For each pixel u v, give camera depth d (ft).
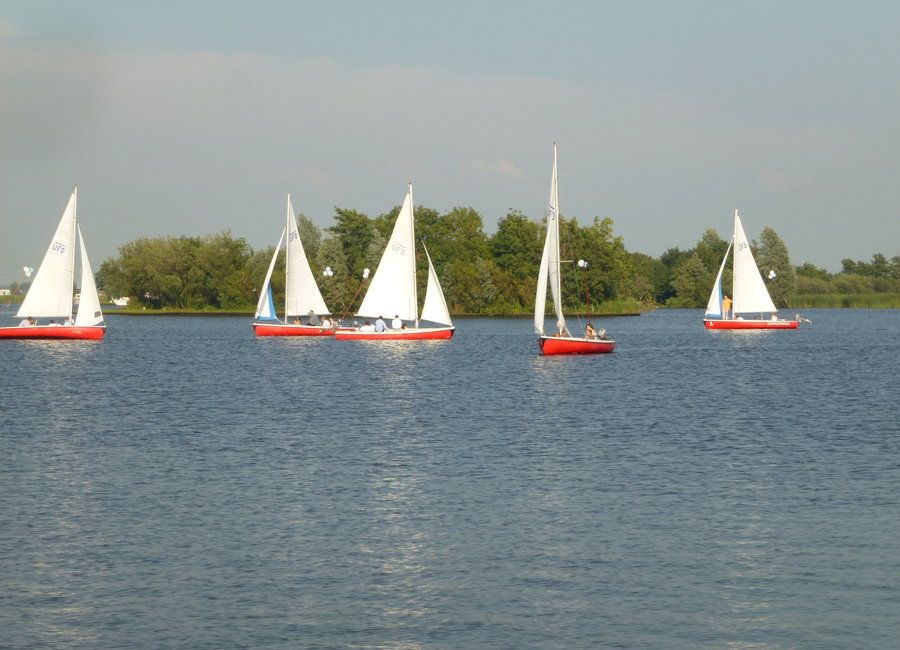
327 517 112.37
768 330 552.00
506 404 217.15
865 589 89.20
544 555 98.58
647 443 161.99
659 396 232.73
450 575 92.89
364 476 134.31
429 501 119.85
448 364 331.77
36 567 94.58
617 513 114.11
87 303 417.69
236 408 210.18
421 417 195.21
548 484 129.18
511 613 84.07
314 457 148.66
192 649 76.95
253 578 91.91
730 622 82.07
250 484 128.98
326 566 95.30
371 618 82.89
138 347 419.13
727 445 159.63
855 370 308.81
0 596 87.25
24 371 301.63
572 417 194.80
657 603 86.12
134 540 103.19
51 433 172.76
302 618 82.89
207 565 95.45
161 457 148.46
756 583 90.68
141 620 82.28
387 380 275.80
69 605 85.35
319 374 296.10
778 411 203.72
